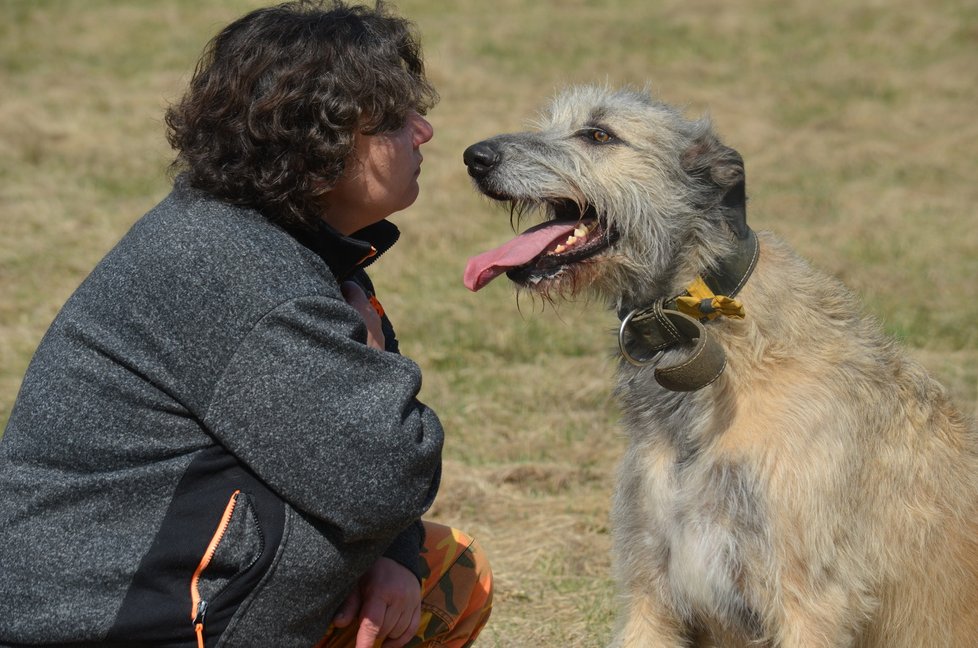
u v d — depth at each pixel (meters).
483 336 10.61
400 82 3.66
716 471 4.44
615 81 21.39
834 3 27.98
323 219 3.83
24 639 3.30
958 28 25.31
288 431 3.29
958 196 15.43
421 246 13.13
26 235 13.00
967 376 8.99
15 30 24.31
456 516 7.23
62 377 3.38
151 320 3.33
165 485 3.33
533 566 6.57
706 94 20.75
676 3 28.61
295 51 3.52
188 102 3.67
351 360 3.37
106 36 24.30
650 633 4.83
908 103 20.62
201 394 3.30
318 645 3.82
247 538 3.35
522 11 27.61
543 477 7.79
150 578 3.28
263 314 3.29
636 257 4.75
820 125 19.12
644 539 4.76
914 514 4.57
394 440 3.34
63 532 3.32
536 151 4.98
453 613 4.13
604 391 9.26
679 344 4.49
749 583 4.45
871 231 13.64
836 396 4.36
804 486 4.29
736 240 4.47
